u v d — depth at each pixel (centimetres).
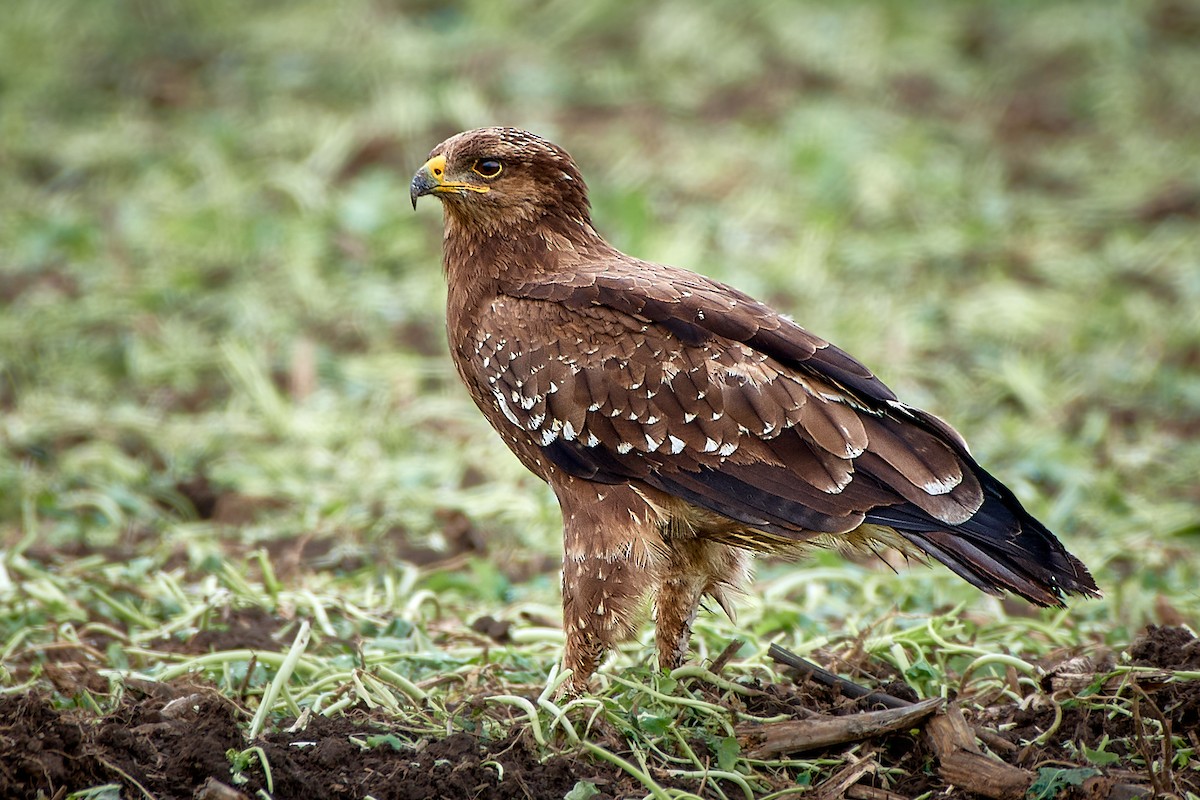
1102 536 1256
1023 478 1355
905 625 1030
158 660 963
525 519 1286
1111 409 1523
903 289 1792
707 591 951
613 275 933
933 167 2094
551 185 970
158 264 1817
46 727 751
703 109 2342
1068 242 1938
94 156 2120
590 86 2403
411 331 1681
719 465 884
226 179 2016
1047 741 825
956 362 1630
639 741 817
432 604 1090
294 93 2359
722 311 904
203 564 1141
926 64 2505
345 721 819
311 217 1908
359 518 1249
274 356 1625
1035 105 2375
